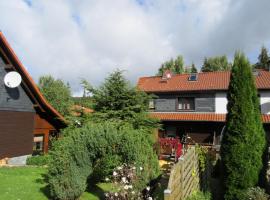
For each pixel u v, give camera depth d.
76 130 8.19
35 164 13.30
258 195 7.64
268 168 9.66
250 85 8.86
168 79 27.48
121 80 14.43
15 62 13.21
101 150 7.79
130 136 7.93
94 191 8.82
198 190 8.66
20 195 7.71
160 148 15.18
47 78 29.33
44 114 15.88
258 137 8.61
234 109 8.72
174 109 24.81
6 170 11.07
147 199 6.93
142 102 14.68
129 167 7.68
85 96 14.71
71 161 7.44
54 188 7.33
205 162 10.01
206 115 23.22
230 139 8.64
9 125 13.24
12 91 13.49
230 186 8.48
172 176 5.26
